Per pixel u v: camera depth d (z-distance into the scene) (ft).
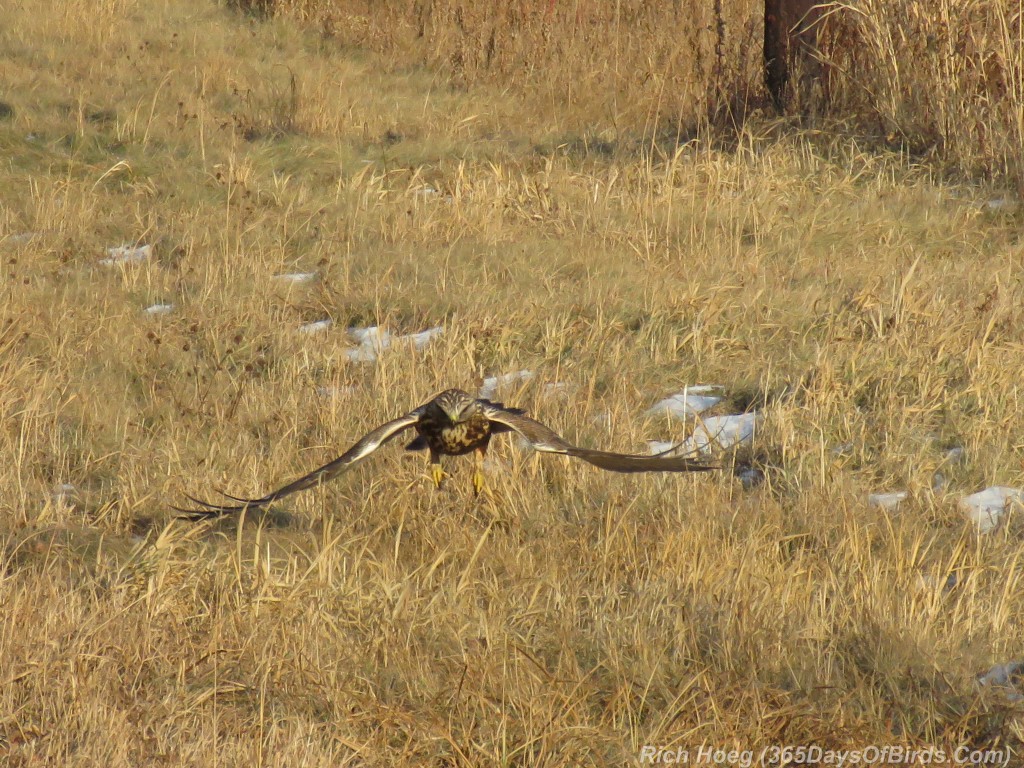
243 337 78.48
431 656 46.16
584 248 93.09
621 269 88.38
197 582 50.49
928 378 67.82
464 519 57.26
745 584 49.98
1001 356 70.95
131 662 44.88
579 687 43.70
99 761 38.75
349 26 163.73
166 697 42.65
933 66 109.19
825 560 52.80
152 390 71.00
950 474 61.62
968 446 63.41
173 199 104.42
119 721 40.65
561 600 49.37
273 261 92.43
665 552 52.75
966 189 104.37
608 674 45.19
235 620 47.62
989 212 100.68
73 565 53.67
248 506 25.67
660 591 50.62
